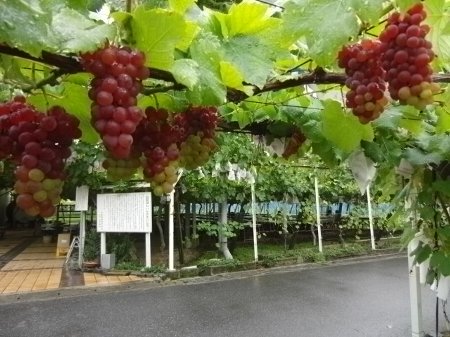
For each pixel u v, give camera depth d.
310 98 1.93
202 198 7.95
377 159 1.96
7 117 0.83
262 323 5.09
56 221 12.04
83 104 1.08
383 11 1.10
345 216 10.41
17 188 0.79
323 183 9.45
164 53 0.91
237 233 8.92
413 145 2.16
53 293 6.24
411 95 1.00
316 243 10.38
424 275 2.78
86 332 4.77
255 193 8.38
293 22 1.12
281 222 9.34
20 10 0.71
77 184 7.13
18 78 0.93
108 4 1.03
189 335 4.70
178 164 1.25
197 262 7.95
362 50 1.07
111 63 0.79
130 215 7.31
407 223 2.61
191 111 1.29
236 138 5.56
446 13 1.16
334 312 5.55
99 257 7.68
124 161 1.05
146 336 4.66
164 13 0.86
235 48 1.29
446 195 2.28
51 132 0.81
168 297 6.16
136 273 7.21
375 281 7.29
